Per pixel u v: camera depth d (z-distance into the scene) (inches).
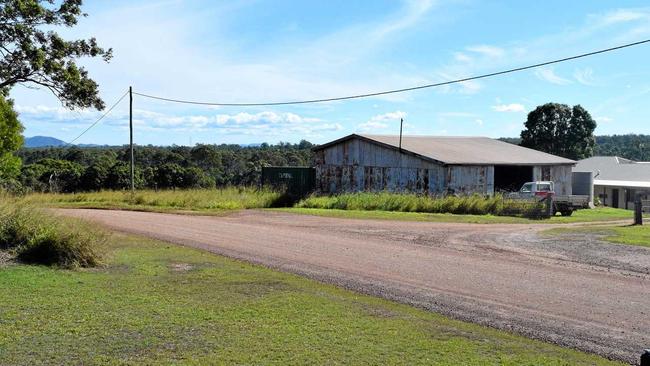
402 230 784.9
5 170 1763.0
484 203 1133.7
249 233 725.9
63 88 915.4
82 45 922.1
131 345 258.4
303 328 292.8
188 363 236.7
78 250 461.4
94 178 2145.7
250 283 407.5
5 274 402.3
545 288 410.9
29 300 333.7
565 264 514.3
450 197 1152.8
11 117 1690.5
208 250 572.1
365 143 1461.6
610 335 297.7
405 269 482.3
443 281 432.8
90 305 327.6
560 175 1584.6
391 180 1397.6
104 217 908.6
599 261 530.6
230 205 1162.6
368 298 371.9
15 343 256.5
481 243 658.2
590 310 349.1
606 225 935.7
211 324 296.0
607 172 2234.3
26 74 878.4
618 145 5083.7
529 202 1111.0
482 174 1346.0
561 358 256.5
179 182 2272.4
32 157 3289.9
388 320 314.8
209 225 816.9
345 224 856.9
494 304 361.7
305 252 570.6
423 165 1321.4
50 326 283.6
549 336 293.9
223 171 2878.9
